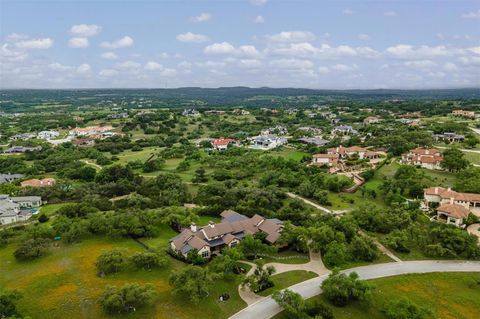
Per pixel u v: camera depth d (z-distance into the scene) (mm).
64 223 121375
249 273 95750
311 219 124000
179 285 85062
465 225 119938
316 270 97812
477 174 151000
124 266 98438
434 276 94625
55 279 94375
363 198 150250
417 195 145750
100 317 79688
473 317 81062
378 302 84812
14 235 119125
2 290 89250
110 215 129125
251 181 178875
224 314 80625
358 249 103250
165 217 126125
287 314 79125
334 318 79500
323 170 183500
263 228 115812
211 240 108562
